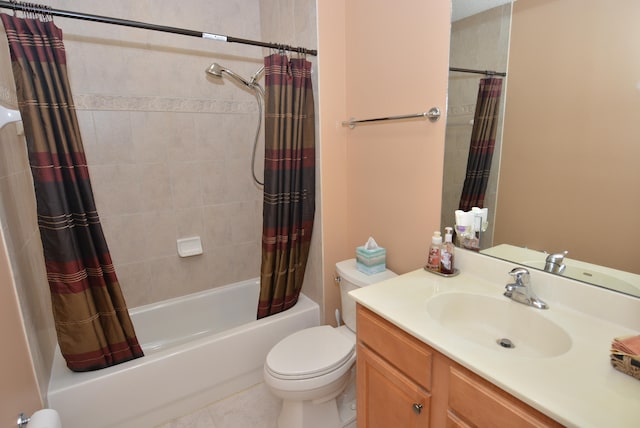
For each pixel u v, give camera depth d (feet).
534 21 3.75
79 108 6.44
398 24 5.38
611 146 3.30
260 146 8.53
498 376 2.71
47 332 5.48
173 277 7.95
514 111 4.07
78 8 6.21
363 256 5.93
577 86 3.49
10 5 4.35
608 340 3.14
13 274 4.03
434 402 3.45
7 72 4.76
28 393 3.71
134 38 6.73
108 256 5.36
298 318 7.06
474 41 4.37
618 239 3.35
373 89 6.02
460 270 4.87
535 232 4.02
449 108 4.80
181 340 7.92
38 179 4.62
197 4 7.26
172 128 7.38
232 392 6.49
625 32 3.09
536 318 3.64
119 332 5.53
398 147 5.71
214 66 7.26
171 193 7.61
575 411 2.34
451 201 4.94
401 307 3.90
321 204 6.82
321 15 6.15
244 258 8.86
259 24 8.05
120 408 5.40
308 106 6.51
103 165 6.81
